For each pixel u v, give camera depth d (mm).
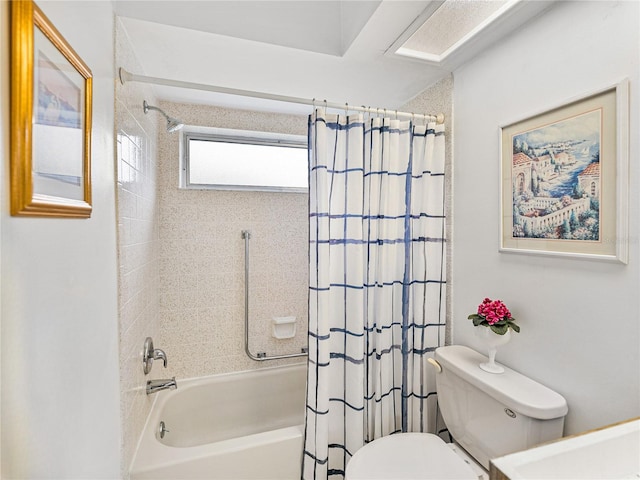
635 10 893
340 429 1568
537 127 1169
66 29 735
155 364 1905
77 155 759
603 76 967
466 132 1521
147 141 1639
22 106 537
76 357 761
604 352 979
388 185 1557
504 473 665
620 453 728
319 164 1458
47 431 635
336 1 1465
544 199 1147
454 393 1366
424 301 1640
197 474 1364
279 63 1522
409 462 1232
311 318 1504
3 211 517
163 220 1988
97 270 903
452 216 1617
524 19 1197
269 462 1488
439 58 1501
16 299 548
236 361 2176
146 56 1446
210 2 1268
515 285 1282
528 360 1232
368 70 1590
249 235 2137
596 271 999
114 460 1038
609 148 949
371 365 1595
